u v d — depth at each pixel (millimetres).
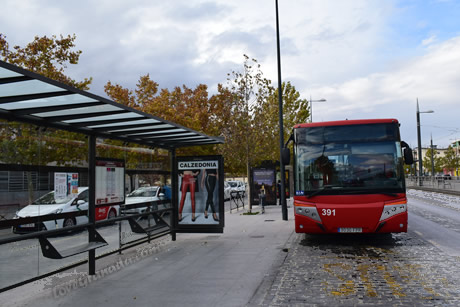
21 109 5527
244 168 32438
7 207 5461
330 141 9531
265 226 13953
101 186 7508
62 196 6516
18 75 4211
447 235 10656
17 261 5930
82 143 7359
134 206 8969
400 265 7188
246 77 19250
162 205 10477
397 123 9406
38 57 16047
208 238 11336
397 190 9055
